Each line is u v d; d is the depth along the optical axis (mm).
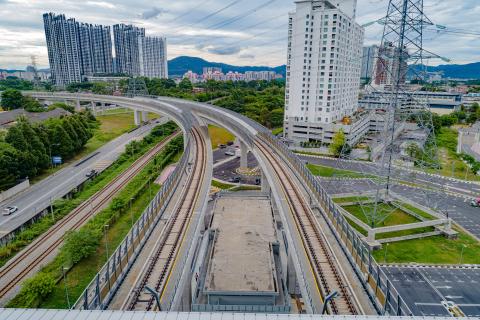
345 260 47438
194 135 125500
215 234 67500
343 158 128500
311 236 53938
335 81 142250
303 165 78688
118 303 37844
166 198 66562
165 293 39875
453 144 147250
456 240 70938
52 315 21281
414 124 160125
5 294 51188
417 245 69000
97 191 92062
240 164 118062
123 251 43656
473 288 55438
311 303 37750
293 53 144750
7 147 91562
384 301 35688
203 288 50688
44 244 65250
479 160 128500
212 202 90812
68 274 56594
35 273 56281
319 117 146250
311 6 135875
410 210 83812
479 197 93062
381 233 73375
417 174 112625
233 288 49938
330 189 97125
